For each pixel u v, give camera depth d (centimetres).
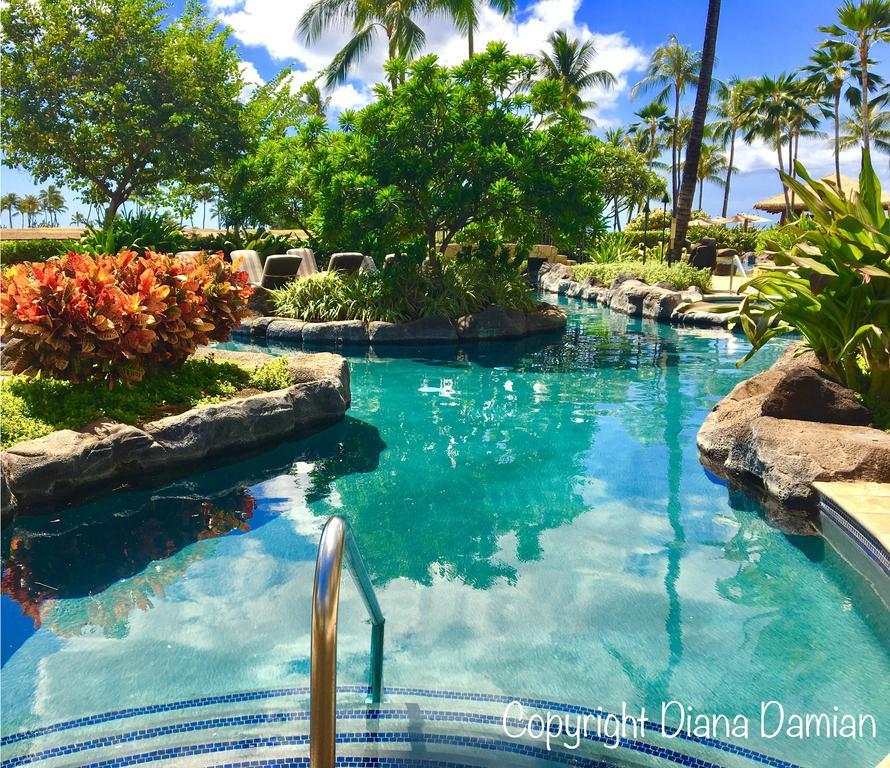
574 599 362
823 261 567
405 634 328
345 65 2527
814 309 569
